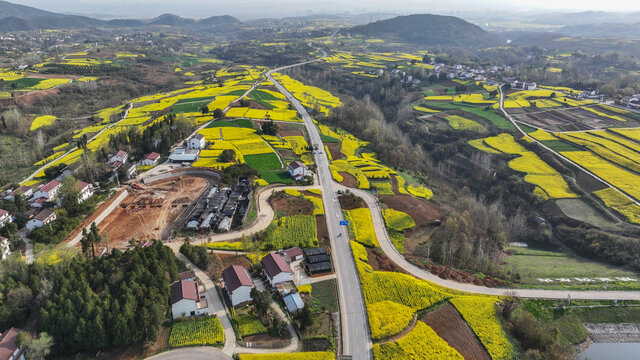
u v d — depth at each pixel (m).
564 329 84.56
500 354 73.31
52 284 79.56
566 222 134.75
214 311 82.31
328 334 77.06
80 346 70.94
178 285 84.06
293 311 81.88
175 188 139.88
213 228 113.50
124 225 116.00
